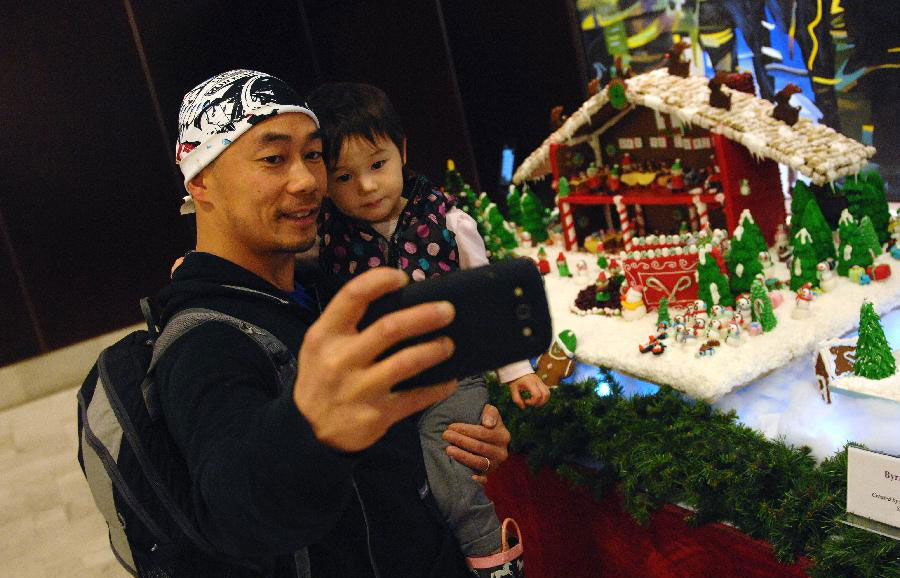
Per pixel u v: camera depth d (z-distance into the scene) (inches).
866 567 48.4
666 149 104.7
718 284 80.8
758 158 91.7
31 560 125.0
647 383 77.9
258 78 41.2
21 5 183.9
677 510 63.5
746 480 57.5
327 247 69.2
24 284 198.1
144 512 36.6
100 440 37.0
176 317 38.4
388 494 44.3
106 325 206.7
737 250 84.0
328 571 40.3
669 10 139.5
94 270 202.7
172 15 193.5
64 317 202.5
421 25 191.3
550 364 81.8
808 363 73.0
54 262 199.2
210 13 195.5
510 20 172.2
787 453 58.2
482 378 63.5
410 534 45.7
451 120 197.9
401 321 22.7
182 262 46.9
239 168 40.3
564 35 161.2
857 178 89.3
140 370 38.6
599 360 78.8
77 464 155.9
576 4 156.9
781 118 90.4
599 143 113.2
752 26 127.7
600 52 156.5
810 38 120.3
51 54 188.2
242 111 39.6
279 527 26.5
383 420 24.4
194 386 33.3
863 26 113.3
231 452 27.7
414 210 68.3
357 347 22.8
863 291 78.2
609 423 69.3
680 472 62.0
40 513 139.5
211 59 198.1
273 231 41.4
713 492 59.3
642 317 85.4
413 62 197.3
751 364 69.2
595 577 75.6
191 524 35.3
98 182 198.5
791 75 125.1
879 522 50.8
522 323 27.3
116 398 37.4
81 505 139.3
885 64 113.0
